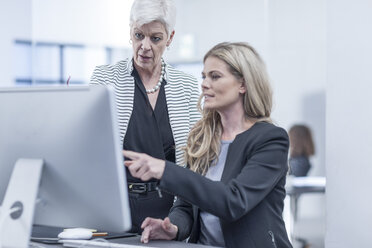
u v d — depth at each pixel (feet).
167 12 8.01
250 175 6.14
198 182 5.80
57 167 5.07
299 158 20.81
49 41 21.76
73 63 22.47
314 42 23.77
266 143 6.38
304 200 24.84
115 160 4.81
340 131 8.80
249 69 6.59
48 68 21.71
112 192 4.87
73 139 4.93
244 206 5.94
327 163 8.95
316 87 24.02
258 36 23.90
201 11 24.38
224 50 6.63
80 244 5.78
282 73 24.16
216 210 5.87
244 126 6.79
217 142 6.89
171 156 8.56
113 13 23.24
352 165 8.67
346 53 8.72
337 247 8.84
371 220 8.49
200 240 6.70
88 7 22.72
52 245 5.88
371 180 8.48
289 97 24.26
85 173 4.95
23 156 5.21
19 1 20.07
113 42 23.34
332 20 8.85
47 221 5.39
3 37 19.67
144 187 7.79
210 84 6.64
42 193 5.26
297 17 23.88
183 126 8.56
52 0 21.72
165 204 7.92
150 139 8.36
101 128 4.80
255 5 23.82
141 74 8.48
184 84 8.73
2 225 5.08
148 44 8.04
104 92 4.75
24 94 5.17
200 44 24.47
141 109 8.39
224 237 6.34
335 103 8.85
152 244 6.00
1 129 5.30
